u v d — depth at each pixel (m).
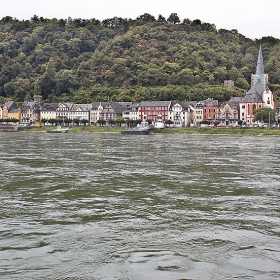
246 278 20.89
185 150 96.19
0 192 41.31
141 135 198.25
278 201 37.34
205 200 37.78
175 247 25.00
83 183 47.00
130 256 23.58
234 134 195.75
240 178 51.00
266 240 26.27
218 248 24.84
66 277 20.97
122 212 33.31
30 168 60.16
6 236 27.00
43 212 33.22
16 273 21.45
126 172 56.38
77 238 26.62
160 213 32.97
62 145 114.50
